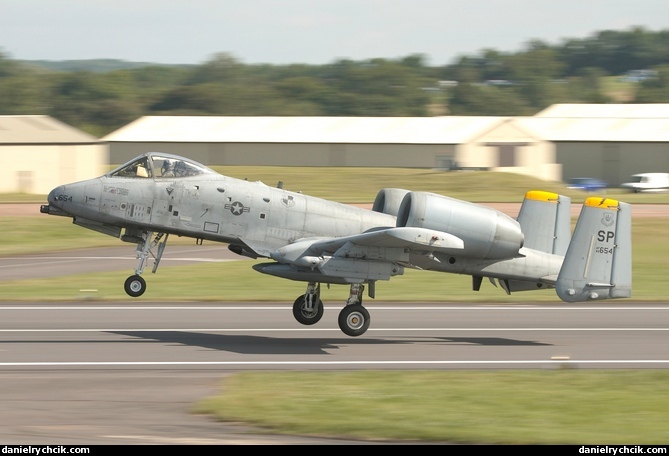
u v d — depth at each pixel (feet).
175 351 195.42
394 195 236.22
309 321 228.84
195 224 220.84
